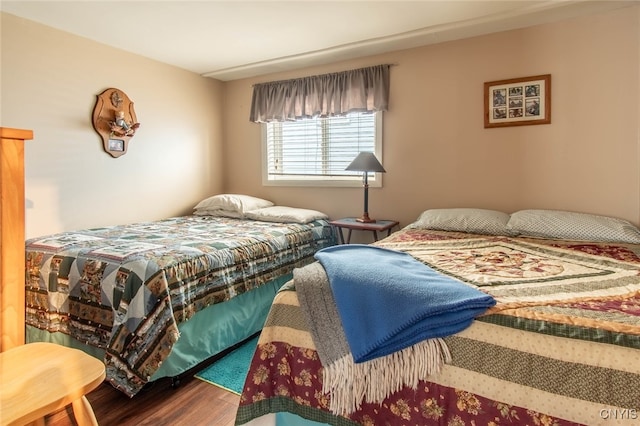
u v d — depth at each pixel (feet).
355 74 10.89
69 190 9.35
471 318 3.62
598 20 8.27
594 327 3.28
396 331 3.64
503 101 9.30
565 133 8.75
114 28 9.00
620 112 8.19
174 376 6.43
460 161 9.92
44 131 8.82
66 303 6.61
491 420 3.31
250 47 10.27
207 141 13.05
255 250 8.25
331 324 4.09
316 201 12.07
